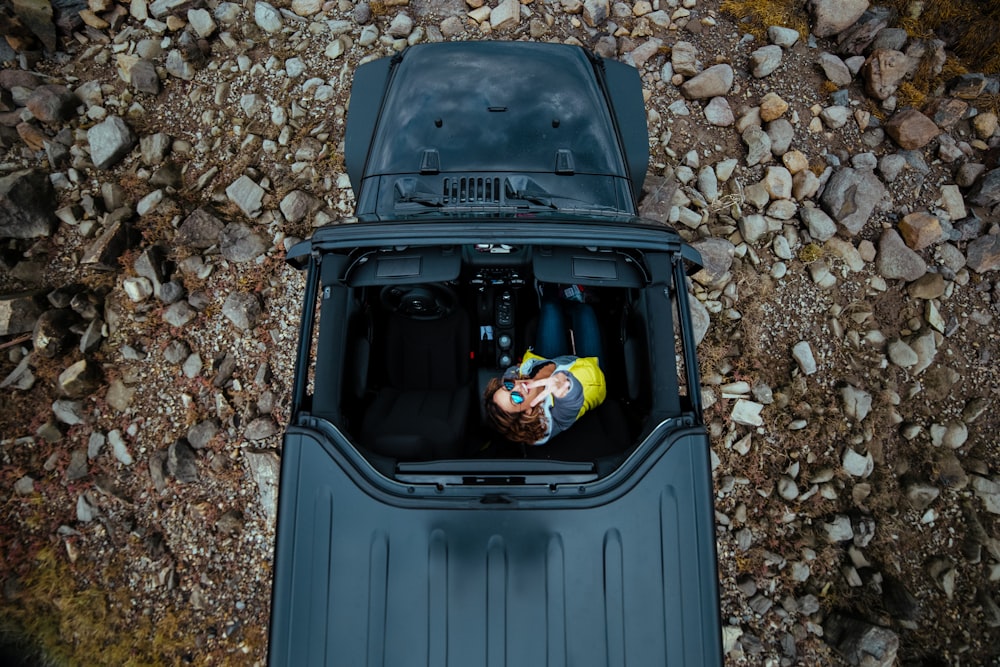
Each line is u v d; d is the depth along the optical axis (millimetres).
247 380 4789
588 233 3135
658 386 3105
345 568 2875
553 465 3010
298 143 5164
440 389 3777
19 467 4730
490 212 3727
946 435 4906
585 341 3723
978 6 5602
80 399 4820
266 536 4523
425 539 2891
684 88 5332
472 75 4051
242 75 5410
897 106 5473
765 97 5312
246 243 4953
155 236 5105
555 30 5469
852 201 5078
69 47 5594
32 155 5340
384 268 3197
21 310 4844
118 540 4590
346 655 2838
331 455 2928
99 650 4430
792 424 4789
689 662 2840
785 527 4656
